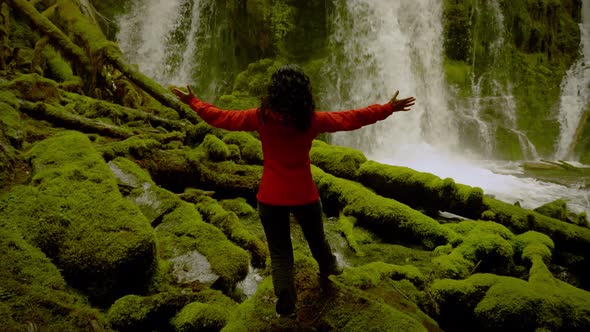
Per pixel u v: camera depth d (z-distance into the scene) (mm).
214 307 3023
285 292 2543
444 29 14062
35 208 3539
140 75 8531
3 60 8578
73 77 9555
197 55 15352
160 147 5992
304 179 2420
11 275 2875
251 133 7199
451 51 14242
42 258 3127
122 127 6875
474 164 12227
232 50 14586
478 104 13883
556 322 3123
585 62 16281
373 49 13266
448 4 14008
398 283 3689
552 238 5082
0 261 2947
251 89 12617
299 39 13273
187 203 4602
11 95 6258
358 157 6281
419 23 13805
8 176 4195
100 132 6215
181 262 3689
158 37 15836
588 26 17531
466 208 5340
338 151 6395
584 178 10133
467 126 13609
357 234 4984
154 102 9719
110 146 5395
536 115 14180
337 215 5633
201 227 4117
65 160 4438
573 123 13906
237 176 5730
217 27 14945
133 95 9180
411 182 5613
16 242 3143
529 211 5316
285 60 13117
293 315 2703
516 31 14992
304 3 13156
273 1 13102
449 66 14078
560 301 3240
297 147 2348
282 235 2545
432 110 13859
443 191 5410
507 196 8672
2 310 2551
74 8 10367
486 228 4781
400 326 2645
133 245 3230
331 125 2316
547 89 14617
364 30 13234
